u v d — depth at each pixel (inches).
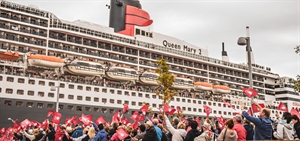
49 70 2084.2
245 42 700.0
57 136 597.3
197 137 404.2
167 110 740.0
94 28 2381.9
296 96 3641.7
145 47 2588.6
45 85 1913.1
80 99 2021.4
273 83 3688.5
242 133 382.0
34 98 1857.8
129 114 2217.0
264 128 370.9
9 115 1764.3
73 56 2251.5
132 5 2844.5
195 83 2797.7
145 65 2578.7
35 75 1926.7
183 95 2667.3
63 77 2132.1
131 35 2684.5
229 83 3218.5
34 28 2103.8
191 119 527.2
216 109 2822.3
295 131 411.5
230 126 356.8
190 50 3043.8
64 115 1936.5
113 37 2426.2
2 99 1764.3
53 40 2159.2
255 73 3447.3
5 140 992.2
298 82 1143.0
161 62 1927.9
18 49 2036.2
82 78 2161.7
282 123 401.4
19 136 872.9
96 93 2091.5
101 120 743.1
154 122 448.5
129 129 560.4
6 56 1825.8
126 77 2314.2
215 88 2908.5
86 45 2292.1
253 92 524.1
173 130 439.2
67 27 2206.0
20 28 2042.3
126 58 2497.5
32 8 2114.9
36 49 2113.7
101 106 2091.5
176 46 2925.7
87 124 658.2
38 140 633.6
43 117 1865.2
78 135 599.5
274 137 438.3
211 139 408.8
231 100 3034.0
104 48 2384.4
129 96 2251.5
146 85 2477.9
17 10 2038.6
